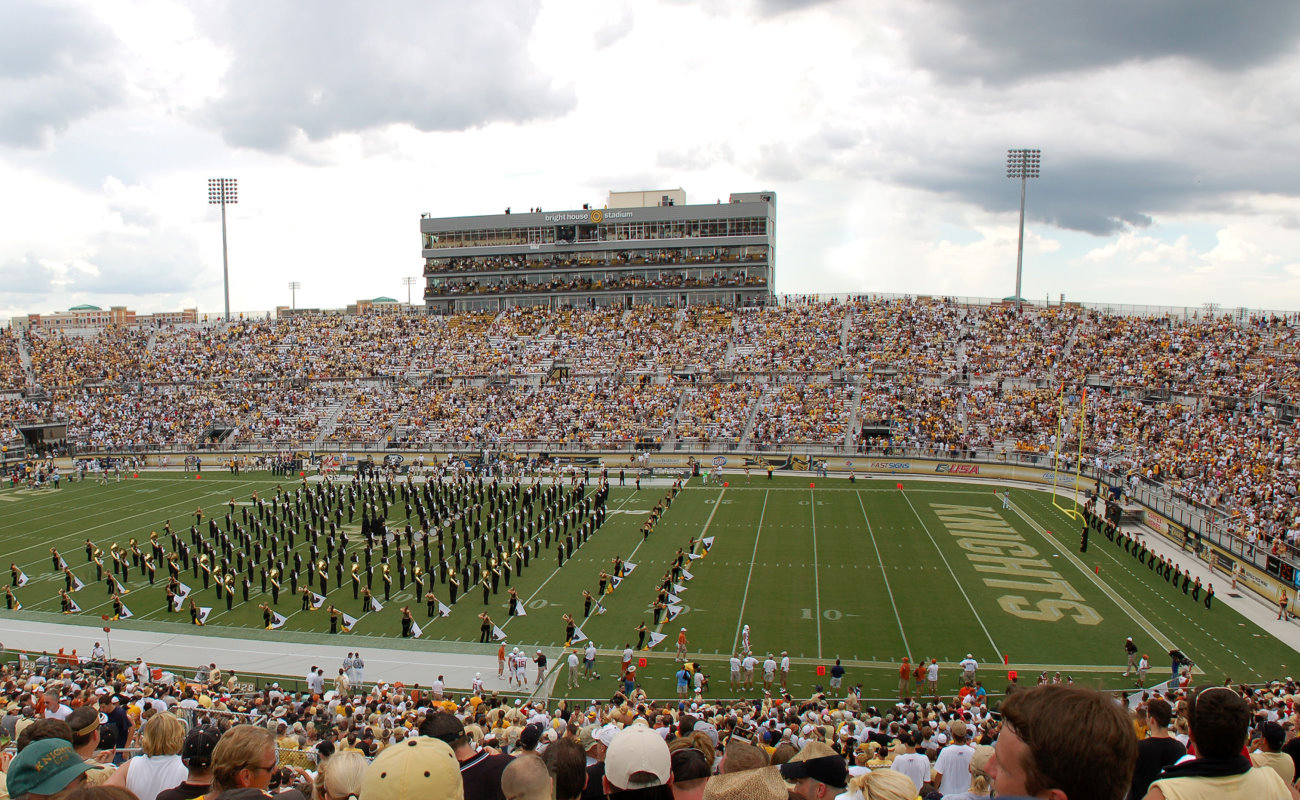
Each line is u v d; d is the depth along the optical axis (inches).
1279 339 2637.8
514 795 206.1
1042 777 132.3
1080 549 1764.3
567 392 3169.3
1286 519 1617.9
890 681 1124.5
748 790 195.0
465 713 796.0
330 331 3708.2
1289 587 1360.7
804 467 2674.7
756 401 2984.7
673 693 1098.1
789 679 1136.2
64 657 1155.9
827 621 1346.0
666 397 3053.6
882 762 459.5
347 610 1434.5
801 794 233.1
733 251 3769.7
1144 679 1109.1
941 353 3041.3
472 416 3088.1
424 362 3457.2
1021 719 137.6
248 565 1539.1
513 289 3954.2
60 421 3149.6
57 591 1558.8
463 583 1534.2
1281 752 275.9
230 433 3137.3
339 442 3041.3
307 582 1583.4
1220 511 1775.3
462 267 4003.4
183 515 2150.6
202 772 243.3
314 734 713.0
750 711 837.2
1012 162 3489.2
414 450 2950.3
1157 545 1806.1
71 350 3553.2
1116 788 128.6
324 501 2245.3
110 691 740.7
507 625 1350.9
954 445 2623.0
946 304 3353.8
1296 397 2247.8
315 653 1235.9
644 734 204.7
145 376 3432.6
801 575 1587.1
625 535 1909.4
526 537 1867.6
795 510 2151.8
